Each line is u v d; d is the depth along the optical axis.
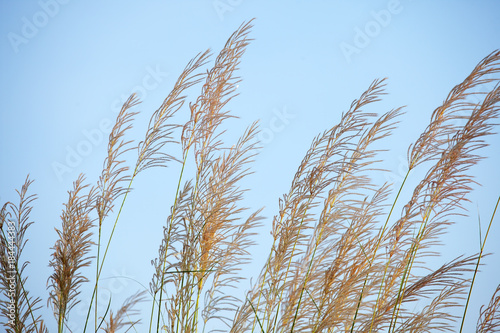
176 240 4.57
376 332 4.48
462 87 4.48
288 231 4.54
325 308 4.55
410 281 4.54
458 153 4.46
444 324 4.51
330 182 4.55
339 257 4.55
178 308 4.55
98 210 4.60
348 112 4.57
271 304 4.56
